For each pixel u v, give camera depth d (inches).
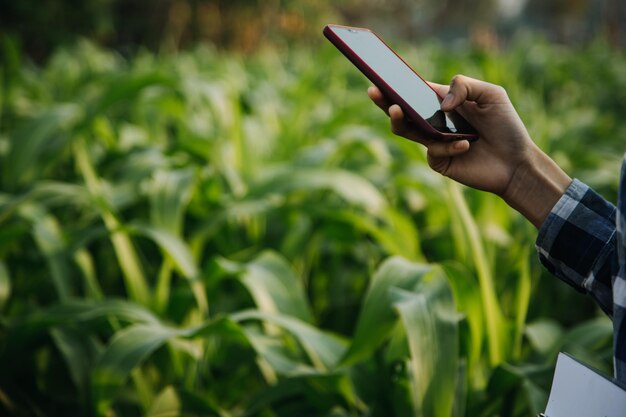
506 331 62.8
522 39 277.9
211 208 92.3
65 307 67.1
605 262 36.9
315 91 156.2
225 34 477.4
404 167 96.5
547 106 209.8
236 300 82.4
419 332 51.6
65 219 101.0
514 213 97.8
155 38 457.4
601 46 315.6
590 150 118.0
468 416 57.9
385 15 796.0
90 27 411.5
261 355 59.2
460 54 233.3
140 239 90.9
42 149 101.0
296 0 497.7
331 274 93.3
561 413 34.4
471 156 41.2
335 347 60.0
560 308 95.6
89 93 157.9
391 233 80.5
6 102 138.2
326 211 80.6
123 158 102.6
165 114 137.7
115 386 55.9
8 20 389.7
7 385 67.9
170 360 72.6
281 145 117.9
